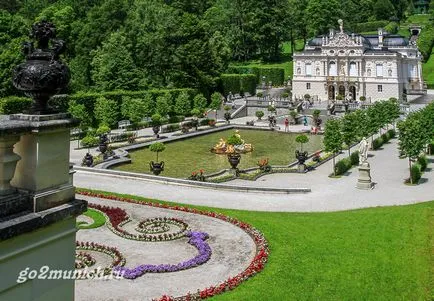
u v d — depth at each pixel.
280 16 155.38
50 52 8.23
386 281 19.28
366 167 40.19
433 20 184.50
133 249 22.83
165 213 29.05
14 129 7.43
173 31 107.12
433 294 18.16
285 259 21.30
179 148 62.69
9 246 7.48
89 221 26.89
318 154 55.94
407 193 38.41
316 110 90.62
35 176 7.91
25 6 131.25
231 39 151.50
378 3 193.75
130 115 77.00
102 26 109.38
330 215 30.34
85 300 17.06
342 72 114.50
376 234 25.36
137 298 17.39
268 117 90.25
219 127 81.12
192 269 20.34
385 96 110.50
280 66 147.75
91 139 54.31
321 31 162.62
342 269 20.31
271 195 37.19
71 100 72.62
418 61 116.38
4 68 76.94
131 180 41.00
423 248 23.16
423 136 42.50
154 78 105.94
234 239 24.34
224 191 38.00
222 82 120.00
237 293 17.70
